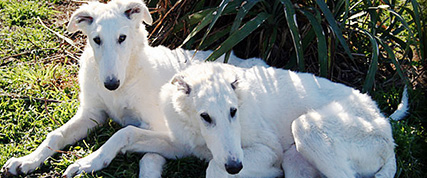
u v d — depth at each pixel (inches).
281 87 69.2
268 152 65.4
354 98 67.4
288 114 68.3
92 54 72.0
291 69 81.7
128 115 73.7
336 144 62.7
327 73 79.0
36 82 80.8
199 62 75.4
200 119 62.1
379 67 85.6
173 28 83.4
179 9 83.5
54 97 78.8
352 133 63.4
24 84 80.4
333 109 65.4
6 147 70.0
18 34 91.2
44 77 81.9
